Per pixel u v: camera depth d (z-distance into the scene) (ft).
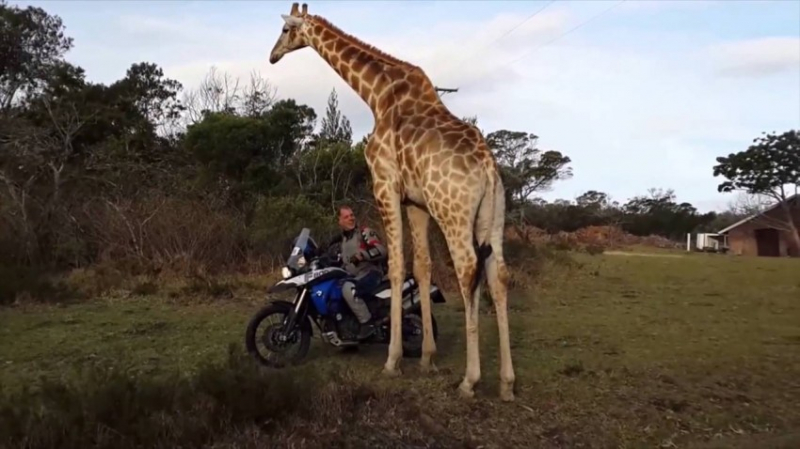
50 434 14.30
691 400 19.98
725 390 20.99
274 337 22.75
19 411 15.17
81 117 72.33
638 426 17.97
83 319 30.48
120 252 44.42
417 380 21.02
